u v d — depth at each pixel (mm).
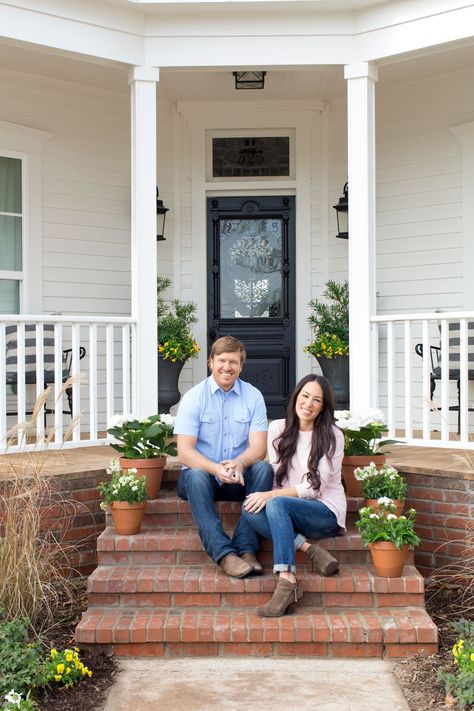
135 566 4238
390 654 3748
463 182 7203
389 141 7621
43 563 4098
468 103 7180
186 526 4508
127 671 3623
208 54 5996
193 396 4328
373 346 5926
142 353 6000
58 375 5730
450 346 7098
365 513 4074
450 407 6871
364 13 5918
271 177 8039
